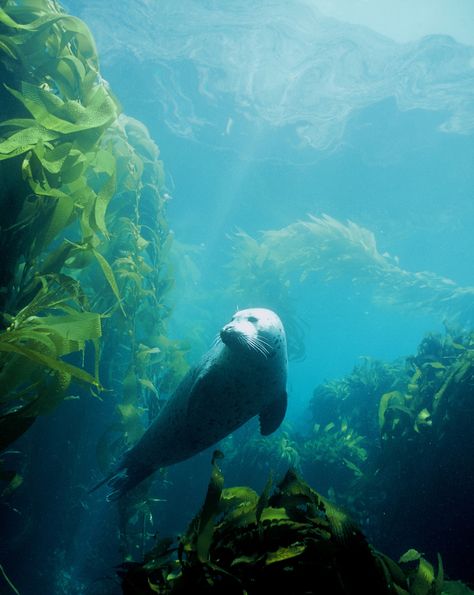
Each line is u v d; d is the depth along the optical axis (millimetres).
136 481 4566
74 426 6164
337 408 12383
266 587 1728
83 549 6832
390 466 6914
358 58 13531
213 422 4484
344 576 1677
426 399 7262
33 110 2484
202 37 13492
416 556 2326
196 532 1970
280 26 12938
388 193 18281
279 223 21688
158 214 6340
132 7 12844
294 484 2240
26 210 2596
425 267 26891
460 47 12891
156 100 15344
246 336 3836
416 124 15055
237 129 16062
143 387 5289
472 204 18609
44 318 2250
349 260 15398
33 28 2969
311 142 16234
